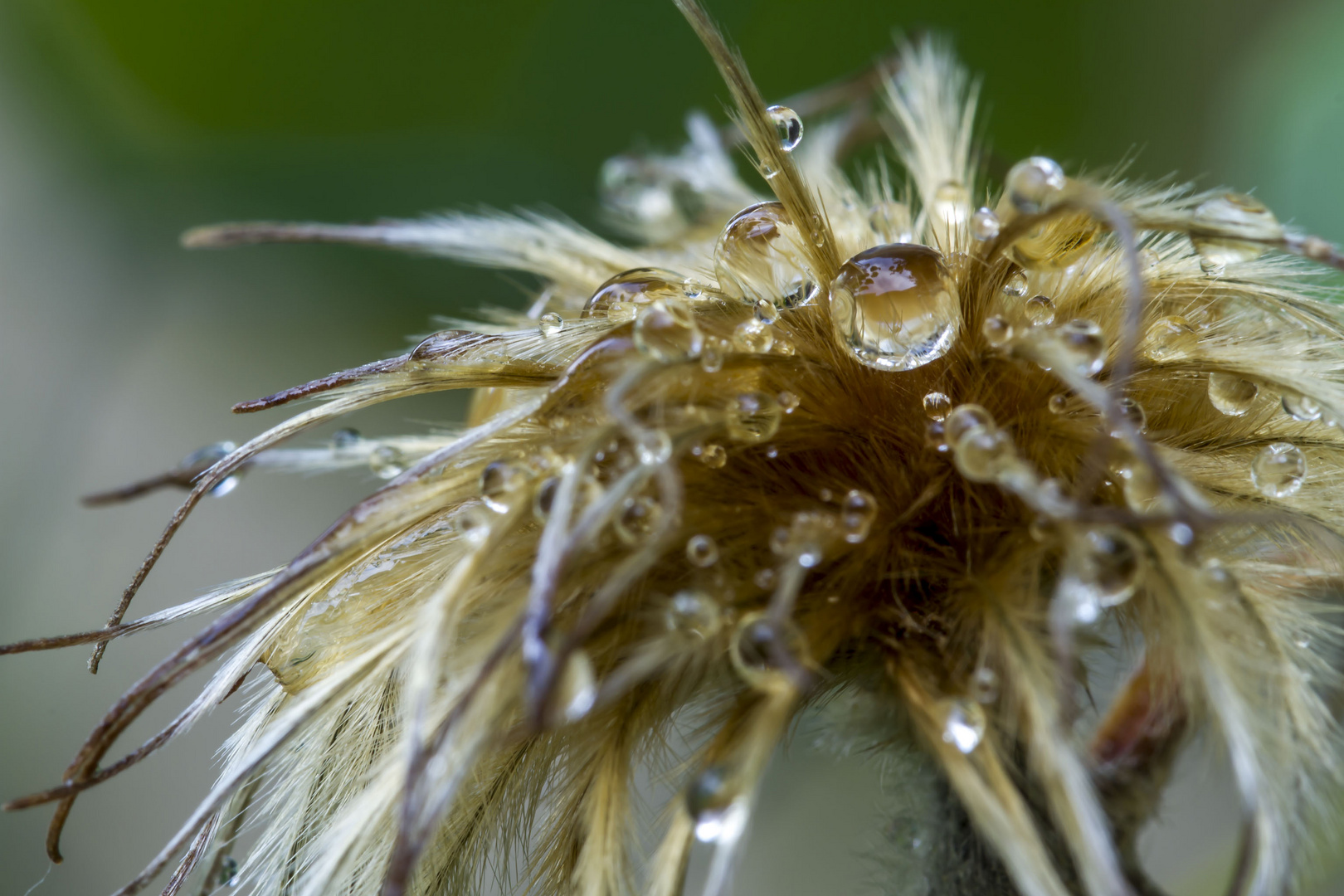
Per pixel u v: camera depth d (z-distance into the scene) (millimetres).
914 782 90
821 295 89
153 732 147
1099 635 89
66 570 155
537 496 86
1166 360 89
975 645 86
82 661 152
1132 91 160
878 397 88
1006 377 88
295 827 89
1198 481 88
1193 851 106
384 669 87
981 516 88
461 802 89
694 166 105
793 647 85
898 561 87
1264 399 89
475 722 84
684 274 91
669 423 86
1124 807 89
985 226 88
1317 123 139
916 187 99
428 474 87
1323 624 88
